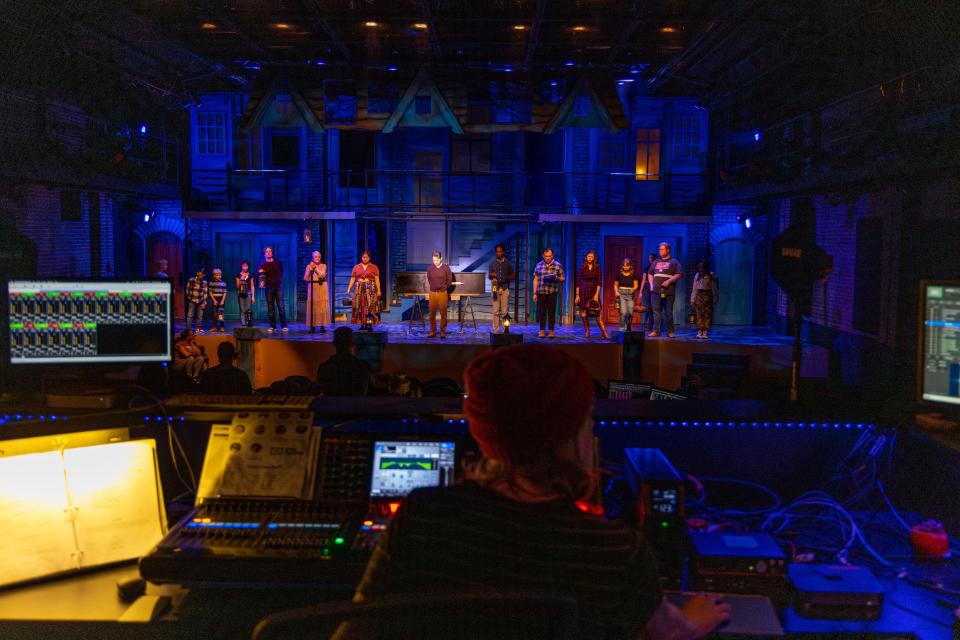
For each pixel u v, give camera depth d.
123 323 3.58
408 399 3.41
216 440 3.01
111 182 15.62
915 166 9.66
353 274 16.92
